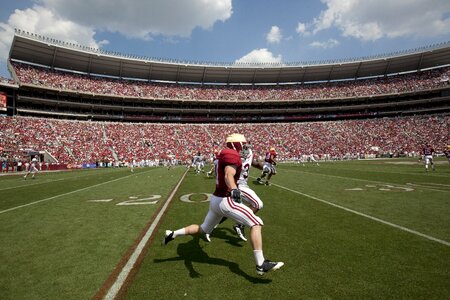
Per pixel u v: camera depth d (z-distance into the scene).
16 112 40.88
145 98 49.97
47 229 5.67
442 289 2.98
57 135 37.75
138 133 45.34
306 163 36.62
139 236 5.07
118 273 3.52
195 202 8.45
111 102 50.00
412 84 52.97
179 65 53.00
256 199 5.13
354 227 5.38
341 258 3.86
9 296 3.00
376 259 3.80
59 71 46.16
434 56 52.34
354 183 12.49
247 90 57.84
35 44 41.88
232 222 6.18
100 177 19.28
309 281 3.21
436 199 8.13
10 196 10.47
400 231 5.06
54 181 16.64
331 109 56.28
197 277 3.38
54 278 3.41
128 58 49.44
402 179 13.53
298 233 5.04
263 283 3.20
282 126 53.28
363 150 46.00
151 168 32.91
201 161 22.83
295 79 59.28
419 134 45.91
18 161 28.69
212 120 55.28
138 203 8.48
